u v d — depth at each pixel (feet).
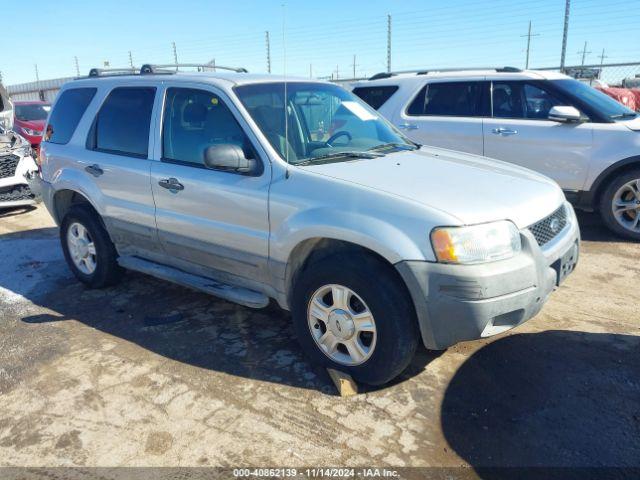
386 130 14.55
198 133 12.72
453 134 22.39
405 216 9.52
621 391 10.17
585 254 18.11
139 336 13.16
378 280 9.77
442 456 8.68
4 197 26.02
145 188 13.62
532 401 9.98
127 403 10.40
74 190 15.62
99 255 15.71
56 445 9.30
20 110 46.44
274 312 14.29
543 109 20.71
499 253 9.39
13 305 15.40
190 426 9.64
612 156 19.06
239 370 11.41
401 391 10.46
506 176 11.73
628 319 13.15
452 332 9.44
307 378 11.02
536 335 12.43
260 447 9.04
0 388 11.13
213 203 12.09
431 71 24.22
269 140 11.57
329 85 14.69
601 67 36.73
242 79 12.94
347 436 9.23
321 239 10.73
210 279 13.23
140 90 14.33
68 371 11.66
